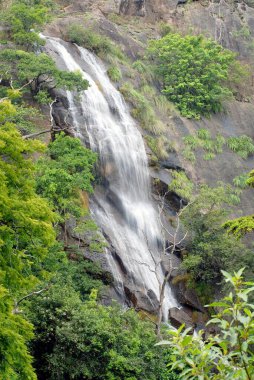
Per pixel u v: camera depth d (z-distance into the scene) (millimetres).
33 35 38438
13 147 14461
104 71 45625
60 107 37438
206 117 49469
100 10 55938
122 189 38000
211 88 50781
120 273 31328
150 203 39188
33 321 21344
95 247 28609
